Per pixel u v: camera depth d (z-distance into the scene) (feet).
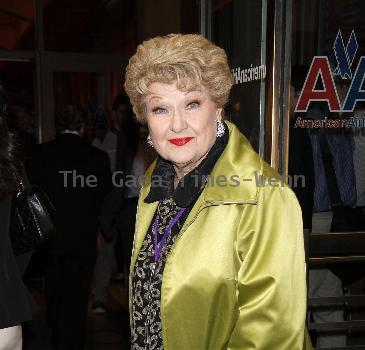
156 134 4.00
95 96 19.61
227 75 3.93
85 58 19.53
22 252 5.72
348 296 7.27
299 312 3.71
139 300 4.26
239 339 3.80
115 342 12.16
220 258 3.78
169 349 3.94
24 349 11.89
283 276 3.69
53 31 19.42
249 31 7.47
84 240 11.12
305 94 7.25
